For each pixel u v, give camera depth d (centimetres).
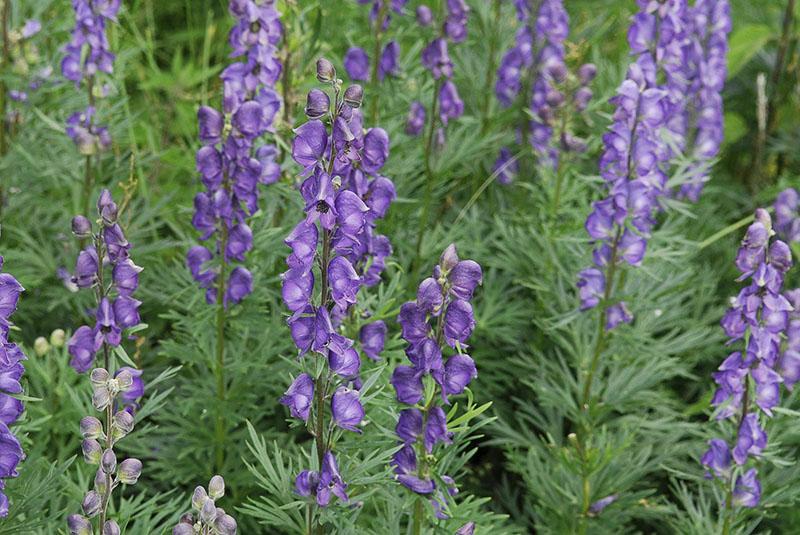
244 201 645
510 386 830
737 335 594
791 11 1080
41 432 683
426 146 809
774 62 1165
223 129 623
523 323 859
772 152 1112
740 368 596
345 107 432
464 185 942
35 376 712
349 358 464
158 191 959
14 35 870
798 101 1116
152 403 545
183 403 718
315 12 994
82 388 691
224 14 1173
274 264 760
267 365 723
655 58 778
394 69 853
